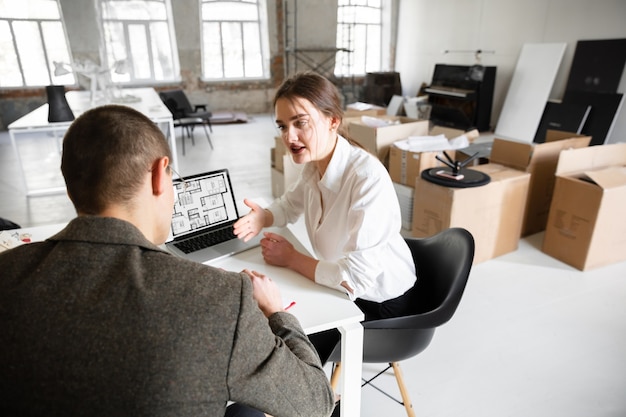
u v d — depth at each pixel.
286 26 8.42
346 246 1.17
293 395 0.61
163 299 0.51
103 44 7.56
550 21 5.25
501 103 6.16
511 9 5.79
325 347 1.23
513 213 2.69
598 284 2.42
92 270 0.52
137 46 7.86
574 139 3.02
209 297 0.53
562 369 1.79
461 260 1.27
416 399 1.64
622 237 2.59
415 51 8.09
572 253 2.59
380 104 8.17
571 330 2.03
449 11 7.00
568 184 2.54
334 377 1.40
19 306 0.50
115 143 0.56
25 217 3.42
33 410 0.49
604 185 2.38
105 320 0.49
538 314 2.15
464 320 2.11
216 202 1.46
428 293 1.42
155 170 0.61
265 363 0.57
